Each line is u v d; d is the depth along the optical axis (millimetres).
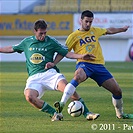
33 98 23375
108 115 26641
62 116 24250
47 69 24234
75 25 85812
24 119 24922
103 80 25266
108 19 83062
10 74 55938
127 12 83312
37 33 23969
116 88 25234
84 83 46500
